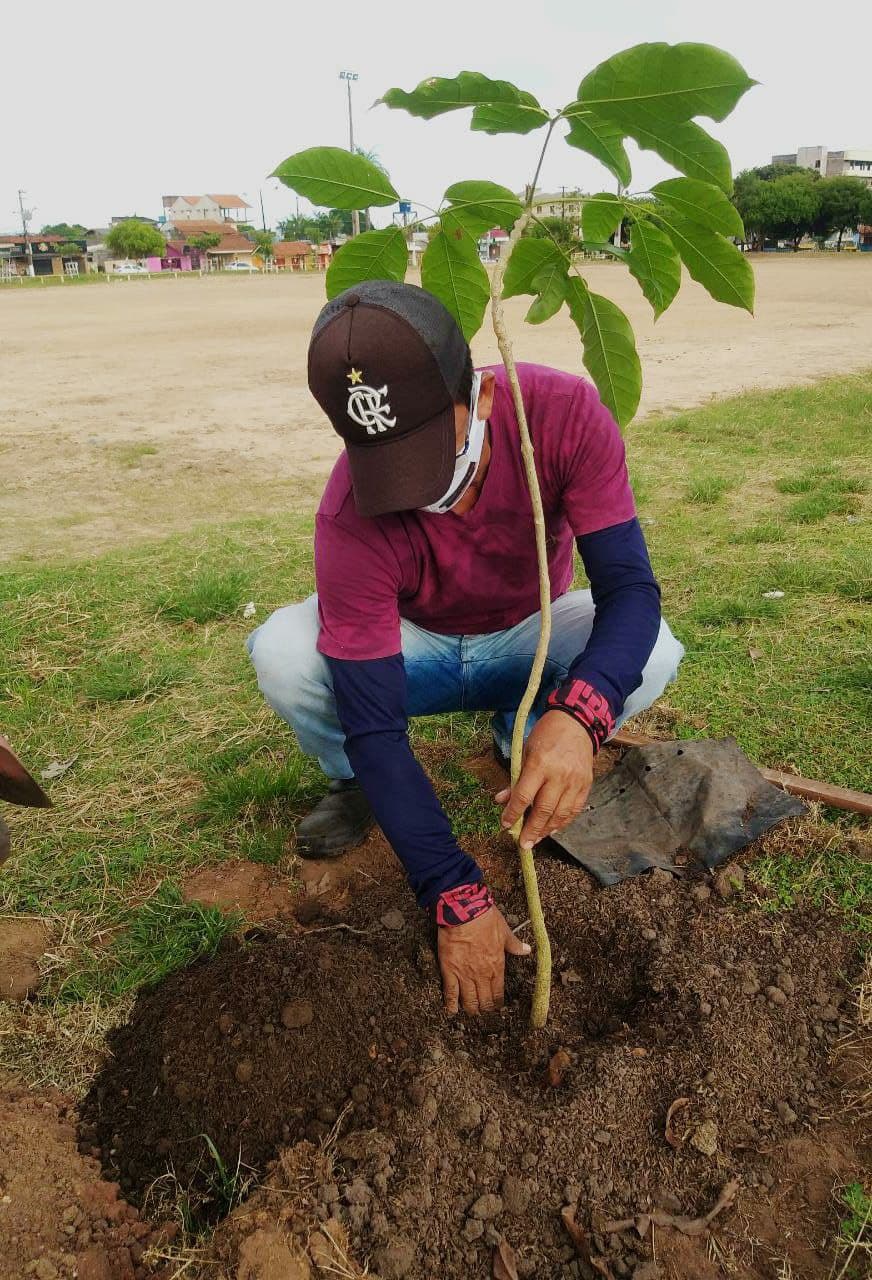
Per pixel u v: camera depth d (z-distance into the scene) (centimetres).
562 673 267
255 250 8731
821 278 3114
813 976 217
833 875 246
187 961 235
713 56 135
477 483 204
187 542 546
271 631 252
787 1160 181
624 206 171
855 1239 167
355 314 159
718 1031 200
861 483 582
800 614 398
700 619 398
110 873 269
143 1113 194
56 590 464
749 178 6931
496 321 161
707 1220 171
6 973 234
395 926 237
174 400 1115
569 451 200
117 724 347
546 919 240
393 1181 176
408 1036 201
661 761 278
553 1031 208
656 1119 187
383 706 204
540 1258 168
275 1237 167
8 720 350
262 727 339
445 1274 166
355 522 201
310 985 204
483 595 229
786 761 296
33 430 941
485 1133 181
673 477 639
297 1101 190
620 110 147
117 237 9344
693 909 237
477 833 279
